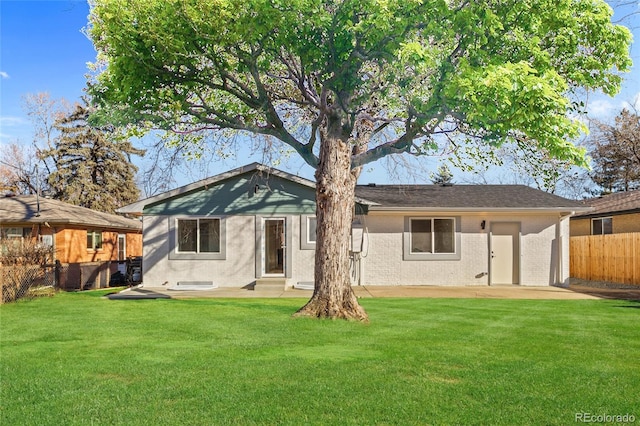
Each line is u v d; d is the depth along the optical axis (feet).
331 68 39.17
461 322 37.17
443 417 17.46
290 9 35.99
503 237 68.13
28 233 76.54
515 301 50.55
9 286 51.21
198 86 44.91
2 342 30.17
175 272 65.21
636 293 57.93
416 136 42.06
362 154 43.06
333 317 37.96
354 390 20.33
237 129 47.01
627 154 122.11
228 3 36.09
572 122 34.47
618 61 42.22
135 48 39.60
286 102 51.78
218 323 36.37
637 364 24.56
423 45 37.40
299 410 18.13
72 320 38.45
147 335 32.14
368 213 66.85
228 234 65.21
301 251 64.95
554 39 41.93
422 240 67.72
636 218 78.28
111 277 84.79
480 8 37.40
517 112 33.68
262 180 65.10
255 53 40.06
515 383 21.25
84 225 82.58
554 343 29.45
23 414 17.85
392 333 32.55
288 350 27.63
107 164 135.03
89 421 17.17
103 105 43.37
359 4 35.45
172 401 19.16
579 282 77.87
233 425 16.85
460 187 75.31
